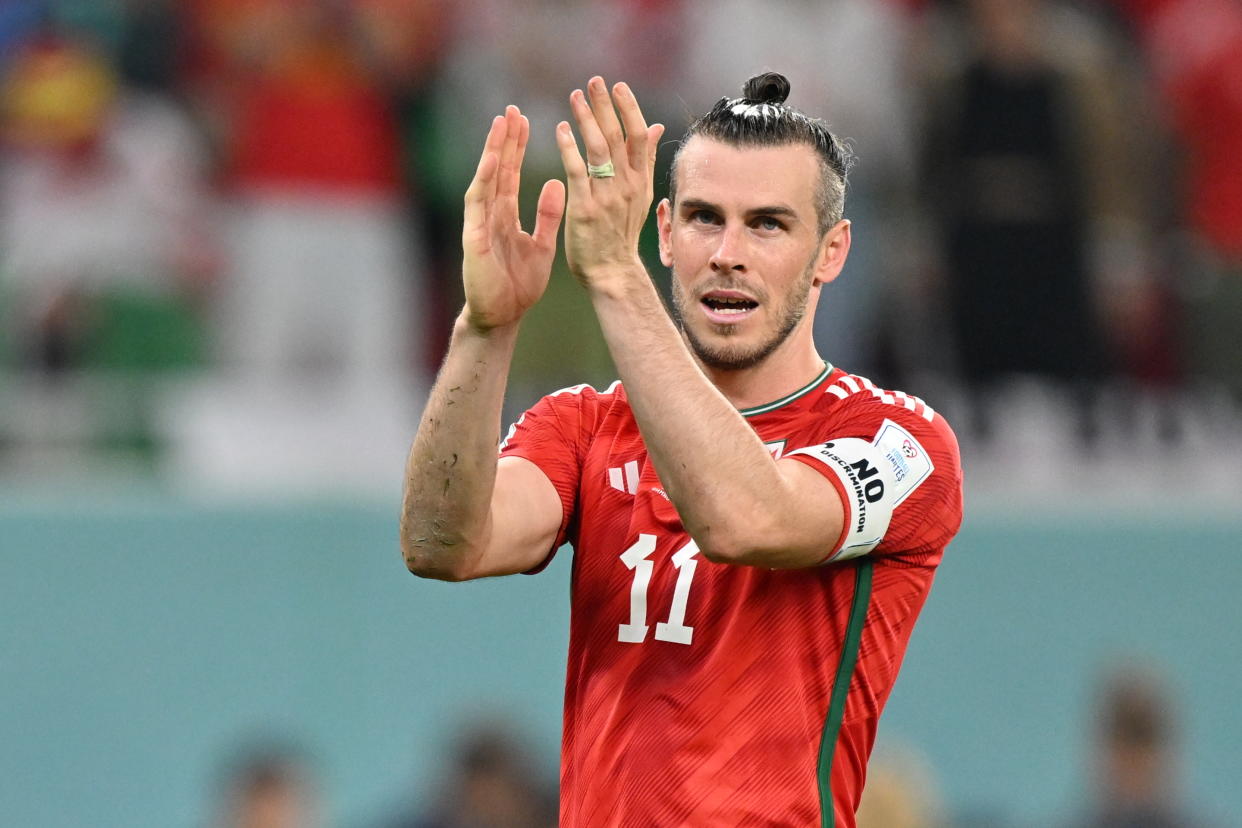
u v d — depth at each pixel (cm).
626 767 1132
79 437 2861
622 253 1073
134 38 3206
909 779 2466
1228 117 3294
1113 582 2981
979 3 3111
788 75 3159
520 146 1115
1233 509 3025
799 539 1076
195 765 2780
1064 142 3088
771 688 1126
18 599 2770
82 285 3052
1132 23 3422
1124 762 2364
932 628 2950
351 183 3147
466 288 1106
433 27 3219
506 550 1173
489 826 2380
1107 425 3089
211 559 2820
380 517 2870
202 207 3134
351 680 2833
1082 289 3088
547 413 1230
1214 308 3225
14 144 3100
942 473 1166
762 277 1145
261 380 3041
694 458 1050
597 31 3188
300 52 3162
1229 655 2984
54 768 2753
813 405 1185
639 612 1153
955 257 3081
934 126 3111
